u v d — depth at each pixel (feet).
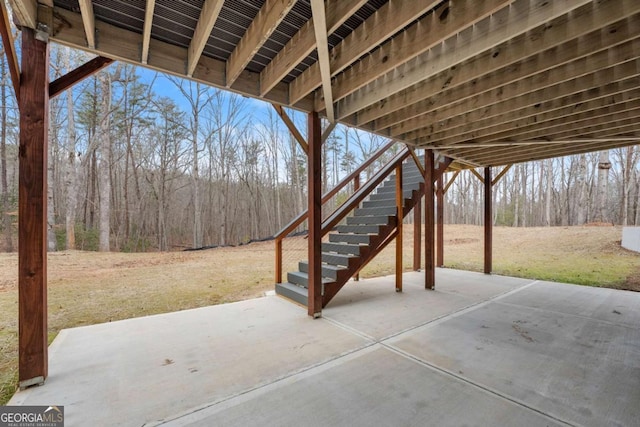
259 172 59.31
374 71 8.79
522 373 7.53
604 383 7.06
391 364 7.98
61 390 6.67
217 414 5.90
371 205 19.49
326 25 6.42
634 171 53.93
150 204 50.78
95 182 46.98
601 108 10.96
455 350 8.87
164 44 8.21
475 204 70.74
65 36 6.87
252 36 7.40
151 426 5.54
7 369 7.88
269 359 8.25
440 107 10.92
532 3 6.26
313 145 11.68
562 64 7.97
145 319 11.64
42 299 6.87
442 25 6.81
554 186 67.10
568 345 9.25
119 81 39.27
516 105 10.74
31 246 6.68
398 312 12.56
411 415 5.85
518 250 32.55
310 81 9.62
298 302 13.65
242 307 13.26
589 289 16.66
